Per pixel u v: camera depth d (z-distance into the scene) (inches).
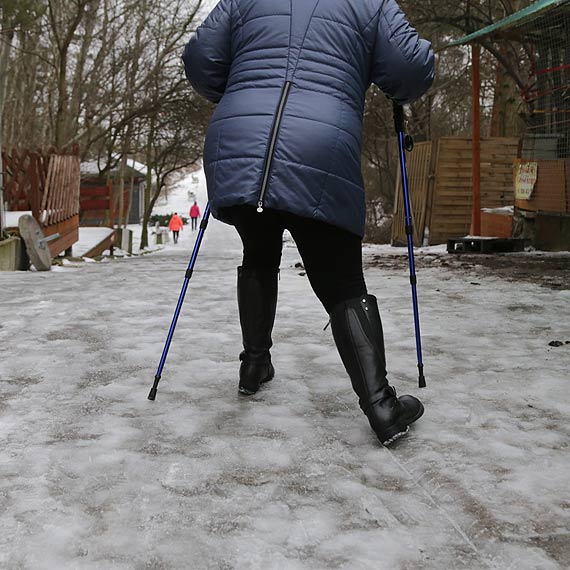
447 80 981.8
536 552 68.0
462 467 89.1
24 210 551.2
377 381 97.7
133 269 365.7
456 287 253.9
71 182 556.7
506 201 571.8
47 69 1264.8
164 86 1021.2
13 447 95.9
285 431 102.8
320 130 95.3
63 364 141.9
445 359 145.6
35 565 65.0
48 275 326.3
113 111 1042.7
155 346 157.8
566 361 143.1
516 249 425.4
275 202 94.4
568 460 91.7
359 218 100.3
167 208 3885.3
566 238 410.0
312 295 233.5
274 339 165.8
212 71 108.2
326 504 78.7
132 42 1069.1
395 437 95.5
